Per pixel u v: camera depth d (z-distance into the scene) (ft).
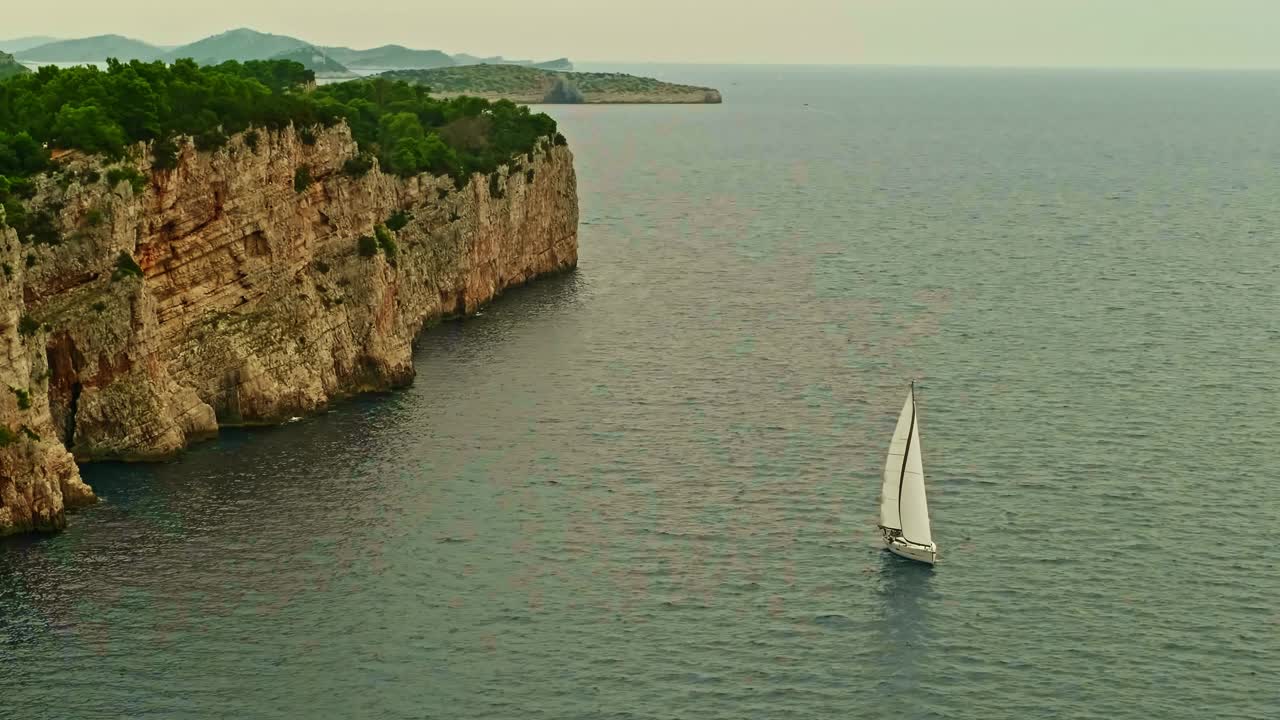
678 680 264.52
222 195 395.96
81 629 275.80
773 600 295.89
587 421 409.08
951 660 272.72
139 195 370.53
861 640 279.90
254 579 298.97
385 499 344.28
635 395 436.35
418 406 421.59
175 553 309.42
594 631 281.74
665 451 383.45
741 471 368.89
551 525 331.57
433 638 277.64
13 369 312.71
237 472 358.64
